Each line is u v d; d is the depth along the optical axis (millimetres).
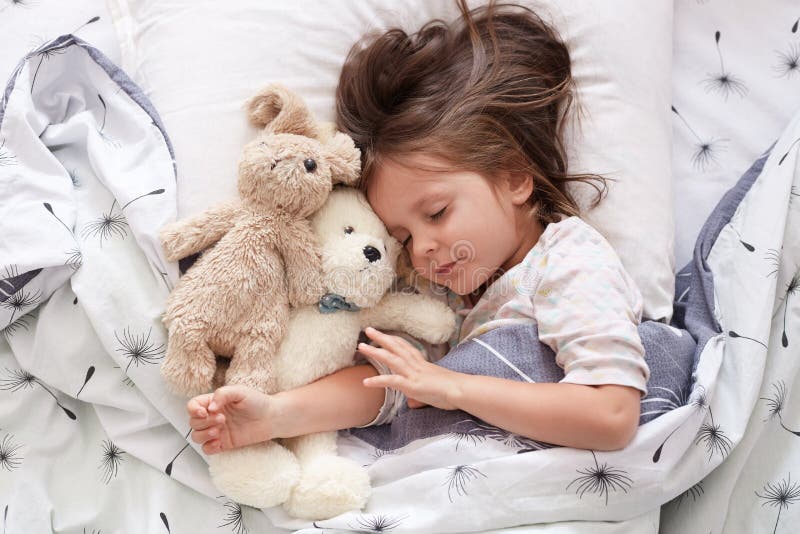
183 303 855
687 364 944
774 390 922
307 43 1033
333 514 861
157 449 913
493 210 950
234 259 864
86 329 907
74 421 950
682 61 1199
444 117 958
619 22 1049
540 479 834
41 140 977
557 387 843
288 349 900
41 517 897
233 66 1008
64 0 1112
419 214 944
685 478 872
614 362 837
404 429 928
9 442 929
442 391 859
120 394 915
